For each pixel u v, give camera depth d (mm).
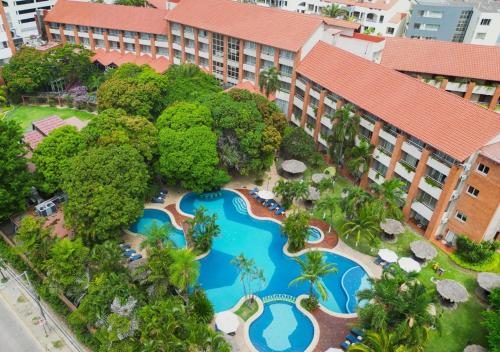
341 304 42906
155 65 89750
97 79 84062
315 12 120125
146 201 56281
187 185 54812
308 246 49938
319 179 58500
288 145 62406
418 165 49531
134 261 45500
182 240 50375
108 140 50844
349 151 57344
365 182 58906
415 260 48125
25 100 82438
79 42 95438
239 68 78125
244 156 56906
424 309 33000
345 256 48531
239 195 58438
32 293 43062
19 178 49031
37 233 42219
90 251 42250
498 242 47375
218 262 47594
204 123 55875
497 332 33969
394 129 53000
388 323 34031
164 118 56188
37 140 61438
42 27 98125
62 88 86875
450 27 102562
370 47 68875
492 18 94625
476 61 70188
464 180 46375
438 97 50344
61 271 38625
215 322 39312
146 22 89312
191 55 86750
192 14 82312
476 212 46188
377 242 49625
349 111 56781
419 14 103375
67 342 38500
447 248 49875
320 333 39406
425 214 50500
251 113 57250
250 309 41781
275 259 48344
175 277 37500
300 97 69562
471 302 42844
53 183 51562
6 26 84062
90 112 80750
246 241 50781
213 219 48250
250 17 75562
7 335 38969
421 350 33750
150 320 34094
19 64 79562
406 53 73250
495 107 71250
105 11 92438
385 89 55281
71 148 51531
